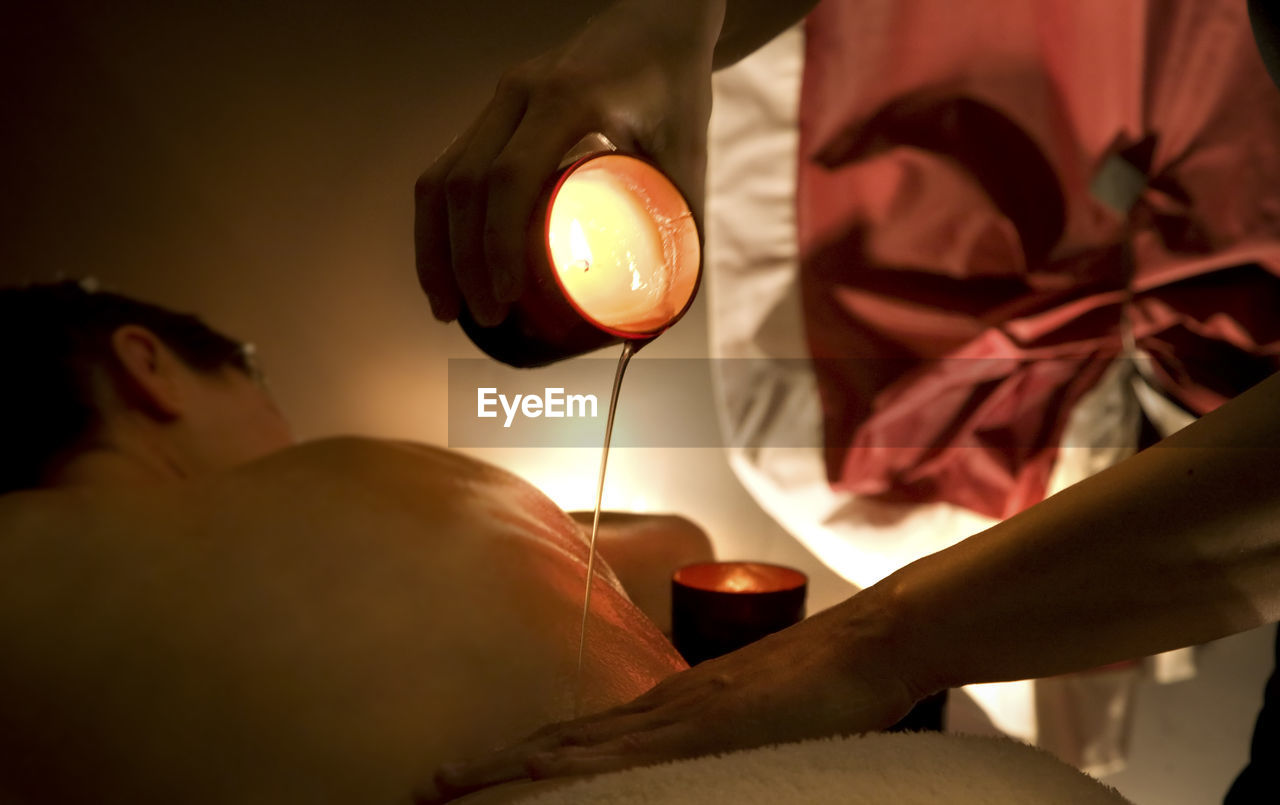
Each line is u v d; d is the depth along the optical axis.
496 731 0.56
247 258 0.87
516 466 0.93
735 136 0.94
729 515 0.99
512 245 0.53
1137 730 1.10
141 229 0.85
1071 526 0.49
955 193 0.93
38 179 0.84
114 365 0.68
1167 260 0.93
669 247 0.58
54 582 0.55
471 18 0.87
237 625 0.56
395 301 0.89
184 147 0.85
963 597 0.50
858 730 0.52
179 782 0.53
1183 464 0.47
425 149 0.88
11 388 0.66
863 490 0.99
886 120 0.92
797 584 0.90
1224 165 0.91
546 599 0.60
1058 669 0.50
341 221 0.88
